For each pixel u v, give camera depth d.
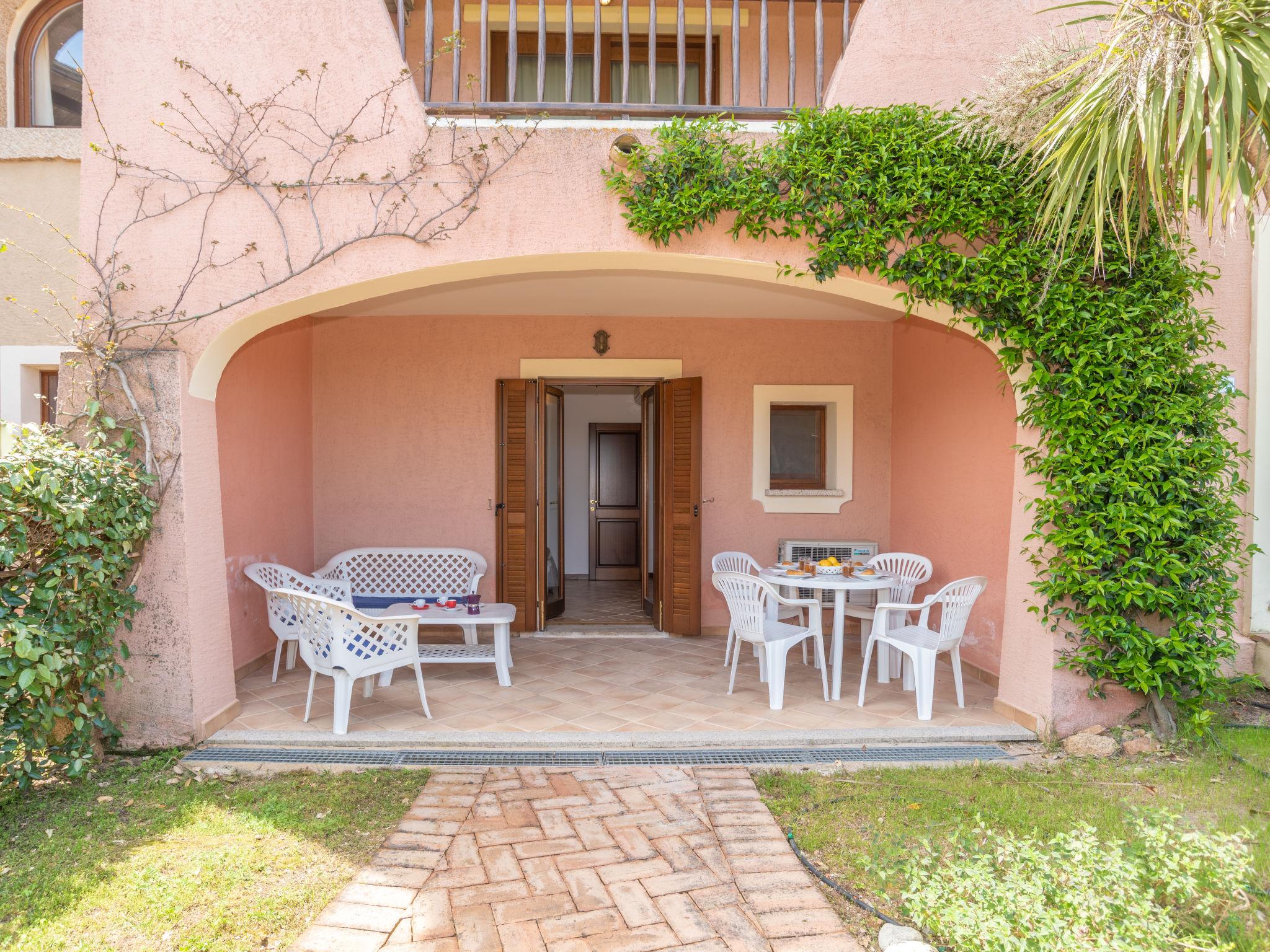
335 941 2.42
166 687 4.05
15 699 3.22
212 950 2.37
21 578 3.24
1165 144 3.25
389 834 3.14
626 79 4.33
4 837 3.07
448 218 4.16
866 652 4.80
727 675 5.57
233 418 5.30
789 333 7.09
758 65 6.23
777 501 7.11
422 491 6.95
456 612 5.21
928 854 2.92
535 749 4.12
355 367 6.89
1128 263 4.01
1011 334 4.08
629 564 10.75
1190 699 4.06
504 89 6.26
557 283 5.66
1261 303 4.90
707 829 3.18
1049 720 4.18
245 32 4.13
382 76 4.15
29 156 5.26
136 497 3.86
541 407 7.02
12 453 3.21
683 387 6.87
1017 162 3.90
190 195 4.11
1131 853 2.54
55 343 5.30
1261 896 2.51
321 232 4.15
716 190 4.04
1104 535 4.01
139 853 2.95
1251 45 3.00
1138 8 3.13
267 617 5.85
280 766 3.85
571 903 2.65
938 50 4.30
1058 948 2.12
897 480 6.99
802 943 2.43
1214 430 4.07
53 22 5.92
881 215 4.08
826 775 3.79
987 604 5.38
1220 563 4.00
